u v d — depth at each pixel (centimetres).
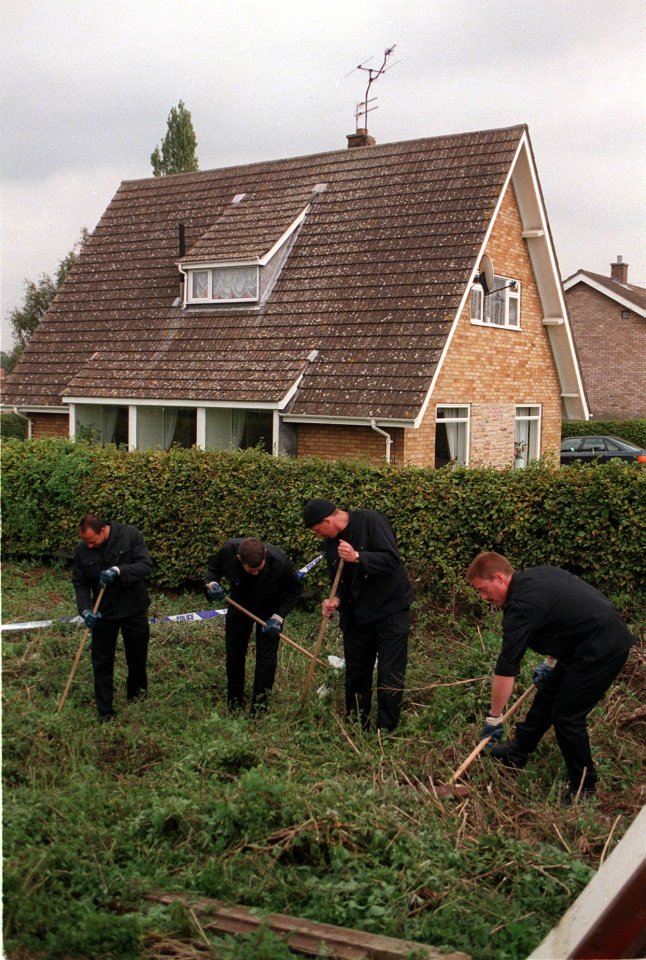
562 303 1980
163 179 2238
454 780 540
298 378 1542
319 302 1672
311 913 403
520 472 955
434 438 1611
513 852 445
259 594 702
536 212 1859
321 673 787
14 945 377
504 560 537
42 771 546
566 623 522
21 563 1319
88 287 2030
